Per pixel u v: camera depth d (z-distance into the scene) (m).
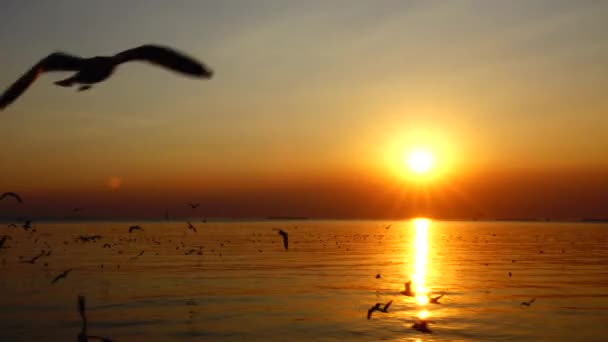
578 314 33.97
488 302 38.28
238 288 45.19
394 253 92.44
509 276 54.94
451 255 88.25
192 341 26.95
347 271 59.78
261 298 39.72
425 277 54.12
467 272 59.41
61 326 30.00
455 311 34.66
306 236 169.25
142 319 31.92
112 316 32.81
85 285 46.62
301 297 40.25
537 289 45.19
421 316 32.94
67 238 139.88
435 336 27.91
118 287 45.53
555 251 99.81
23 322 30.94
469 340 27.16
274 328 29.67
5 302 37.56
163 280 50.44
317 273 57.34
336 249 103.88
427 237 170.25
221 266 65.31
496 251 99.69
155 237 151.00
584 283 49.56
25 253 85.94
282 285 47.03
